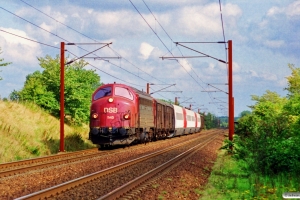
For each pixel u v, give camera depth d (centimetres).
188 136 6144
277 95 3722
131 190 1329
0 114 2969
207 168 2006
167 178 1600
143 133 3338
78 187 1359
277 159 1616
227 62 2952
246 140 2191
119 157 2369
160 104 4209
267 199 1164
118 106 2888
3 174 1588
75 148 3156
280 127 1900
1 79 3325
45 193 1167
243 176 1666
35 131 3047
